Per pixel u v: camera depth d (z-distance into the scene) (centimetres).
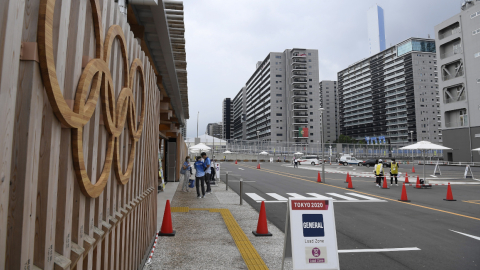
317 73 11856
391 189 1538
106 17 210
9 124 106
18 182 115
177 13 576
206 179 1230
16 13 108
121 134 263
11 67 106
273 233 629
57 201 152
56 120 142
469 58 4659
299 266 345
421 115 11875
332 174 2642
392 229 710
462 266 473
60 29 138
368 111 14550
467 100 4650
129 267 320
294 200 364
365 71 14812
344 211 931
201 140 2373
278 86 12019
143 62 369
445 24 5056
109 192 237
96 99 179
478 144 4466
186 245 523
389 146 6931
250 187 1541
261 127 13475
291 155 6412
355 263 484
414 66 12075
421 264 481
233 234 594
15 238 114
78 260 170
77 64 157
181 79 900
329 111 17812
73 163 162
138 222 373
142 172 394
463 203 1116
